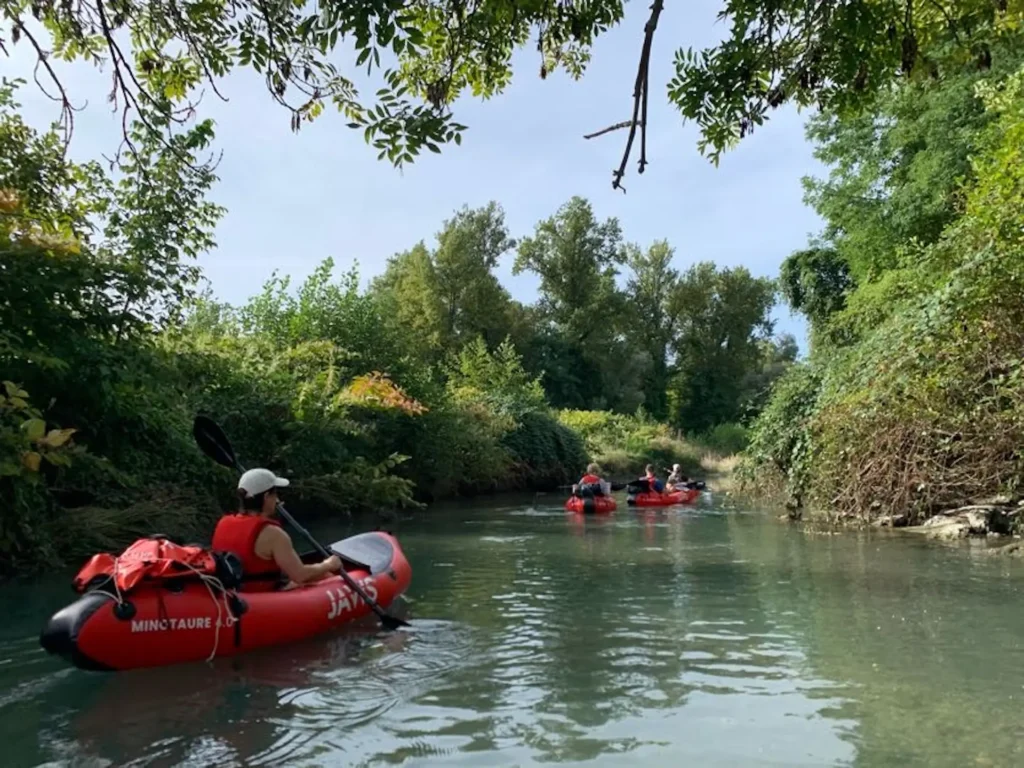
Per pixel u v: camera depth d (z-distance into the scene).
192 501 10.50
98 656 4.68
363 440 15.20
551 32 4.64
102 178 10.21
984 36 4.82
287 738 3.81
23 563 8.07
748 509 15.82
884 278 15.73
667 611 6.43
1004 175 9.59
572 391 46.72
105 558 5.21
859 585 7.27
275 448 12.99
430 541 11.05
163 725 4.00
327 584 6.18
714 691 4.43
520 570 8.54
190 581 5.18
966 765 3.41
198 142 7.49
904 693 4.36
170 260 10.19
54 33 5.47
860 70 4.26
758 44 4.24
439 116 3.76
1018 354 9.49
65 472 9.16
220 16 5.07
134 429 10.12
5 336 7.91
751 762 3.49
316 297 18.34
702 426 53.75
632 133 3.87
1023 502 9.83
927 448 10.55
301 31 3.57
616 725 3.94
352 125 3.77
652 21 3.70
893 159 19.38
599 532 12.07
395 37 3.43
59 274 8.60
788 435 14.77
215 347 13.63
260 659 5.13
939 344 9.99
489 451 20.30
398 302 43.22
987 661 4.91
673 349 56.19
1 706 4.29
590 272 49.53
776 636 5.57
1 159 9.22
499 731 3.88
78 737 3.85
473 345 30.67
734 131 4.52
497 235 46.16
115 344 9.45
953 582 7.27
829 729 3.85
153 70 5.66
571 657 5.13
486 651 5.30
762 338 57.06
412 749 3.67
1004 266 9.18
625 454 30.58
